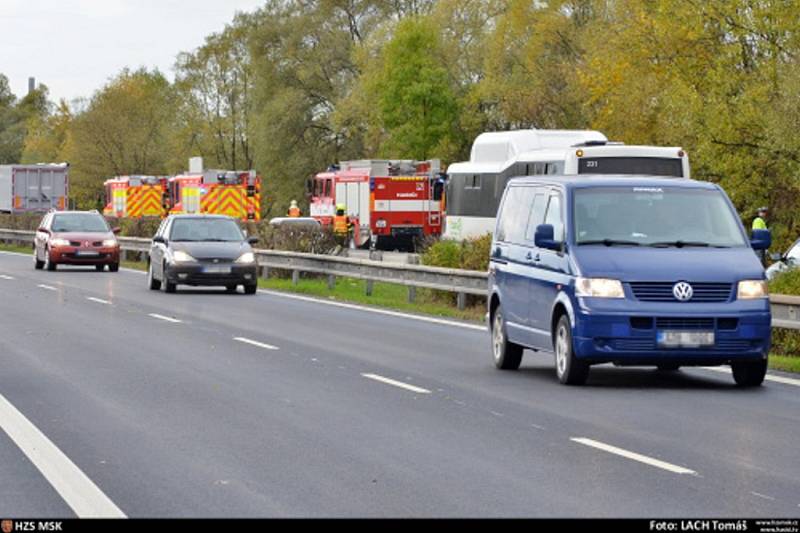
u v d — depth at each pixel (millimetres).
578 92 151875
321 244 96500
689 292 37250
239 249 82000
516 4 168125
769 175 92938
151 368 41875
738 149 92562
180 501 22000
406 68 187125
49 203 171125
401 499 22141
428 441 28109
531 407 33500
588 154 81312
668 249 38562
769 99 91688
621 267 37531
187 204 155000
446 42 191500
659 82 104875
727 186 93312
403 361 44531
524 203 43188
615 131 113250
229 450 26953
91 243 107812
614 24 114312
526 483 23500
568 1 166250
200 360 44281
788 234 94875
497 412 32562
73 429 29703
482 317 64438
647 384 38781
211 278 80938
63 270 111062
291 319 62375
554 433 29219
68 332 54438
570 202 39750
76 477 24078
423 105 187375
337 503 21844
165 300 75312
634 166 81250
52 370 41219
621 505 21609
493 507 21500
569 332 37875
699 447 27391
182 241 82812
